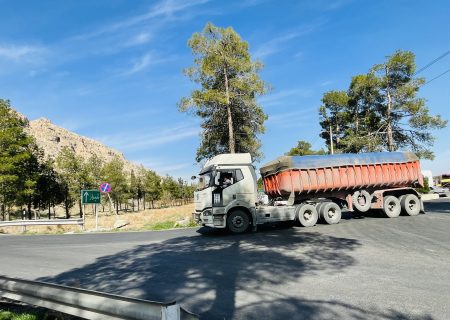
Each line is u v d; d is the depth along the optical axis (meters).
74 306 4.42
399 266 8.07
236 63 28.61
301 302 5.98
